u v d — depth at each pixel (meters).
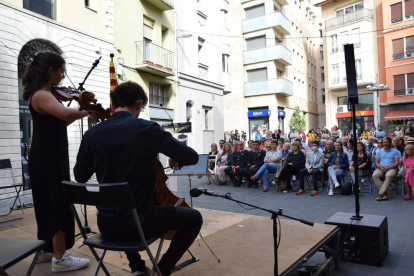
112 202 1.82
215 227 4.04
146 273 2.56
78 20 10.69
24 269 2.77
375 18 28.11
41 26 9.41
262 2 28.30
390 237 4.61
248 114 29.38
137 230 1.94
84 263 2.81
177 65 16.08
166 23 15.41
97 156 1.99
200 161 4.02
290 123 30.86
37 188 2.53
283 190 8.90
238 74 29.83
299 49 35.84
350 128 30.91
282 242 3.30
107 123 2.07
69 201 2.06
